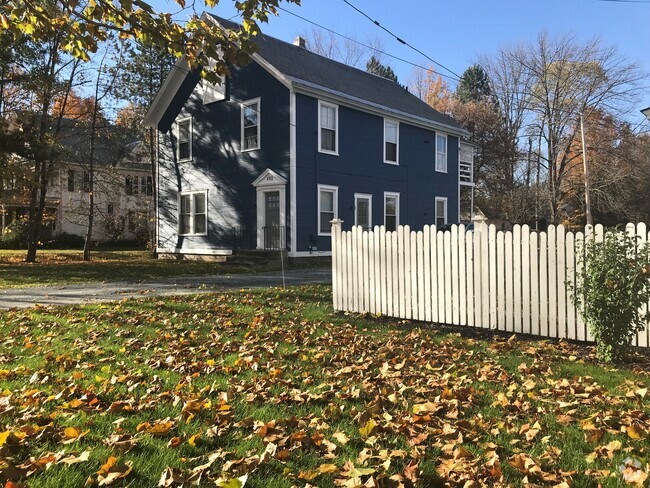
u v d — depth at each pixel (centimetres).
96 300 981
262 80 1898
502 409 384
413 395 418
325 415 369
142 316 785
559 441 325
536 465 282
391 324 737
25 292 1125
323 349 584
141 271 1650
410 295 760
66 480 260
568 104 3478
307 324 734
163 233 2367
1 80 1731
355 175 2047
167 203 2336
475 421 354
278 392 424
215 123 2089
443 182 2533
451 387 435
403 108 2316
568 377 473
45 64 1898
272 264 1731
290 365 514
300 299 985
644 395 410
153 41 535
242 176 1989
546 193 3772
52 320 765
